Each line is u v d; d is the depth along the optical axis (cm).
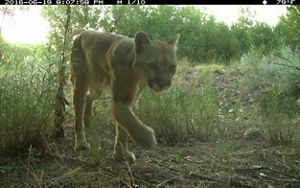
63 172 157
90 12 228
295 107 261
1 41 192
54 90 180
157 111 210
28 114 170
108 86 180
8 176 153
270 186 152
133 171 160
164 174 159
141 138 152
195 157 183
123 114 157
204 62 480
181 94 220
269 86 321
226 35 532
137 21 478
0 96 166
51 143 189
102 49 178
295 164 178
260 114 255
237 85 335
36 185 144
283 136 207
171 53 162
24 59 196
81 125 191
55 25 213
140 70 159
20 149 171
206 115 217
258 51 371
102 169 161
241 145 204
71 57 195
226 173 162
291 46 347
